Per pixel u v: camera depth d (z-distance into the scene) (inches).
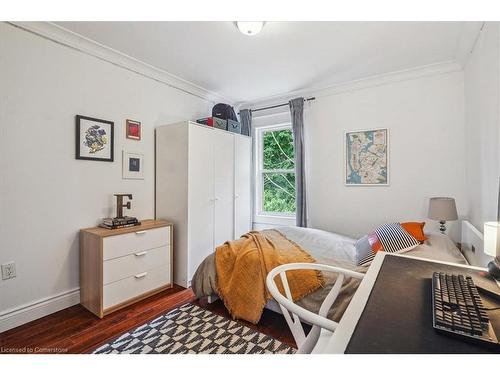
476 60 81.7
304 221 130.3
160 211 115.0
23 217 76.9
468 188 94.7
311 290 67.7
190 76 117.6
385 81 113.5
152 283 97.8
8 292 74.3
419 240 77.2
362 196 120.1
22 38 75.7
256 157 154.6
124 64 101.7
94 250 83.3
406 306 31.9
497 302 32.9
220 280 82.7
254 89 132.7
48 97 81.5
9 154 73.9
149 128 113.2
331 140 128.1
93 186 93.7
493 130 66.2
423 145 106.5
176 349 65.2
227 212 128.7
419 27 78.5
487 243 43.4
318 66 106.0
